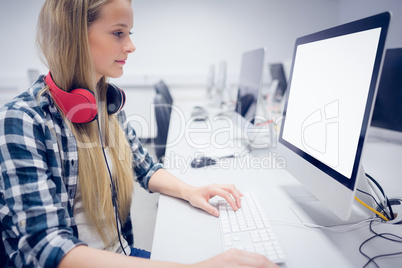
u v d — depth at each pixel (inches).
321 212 24.4
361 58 18.5
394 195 26.6
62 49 20.2
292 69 30.6
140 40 135.5
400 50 40.4
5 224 19.2
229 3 135.7
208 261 16.2
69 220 19.5
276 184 31.1
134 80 137.1
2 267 20.1
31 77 107.1
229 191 26.6
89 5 19.8
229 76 141.1
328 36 23.2
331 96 21.9
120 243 26.5
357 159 17.9
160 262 16.7
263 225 21.8
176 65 140.3
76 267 16.0
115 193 28.3
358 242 20.0
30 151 18.1
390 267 17.3
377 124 47.6
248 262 15.7
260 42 142.1
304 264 17.8
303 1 139.6
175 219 24.0
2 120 18.1
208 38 138.7
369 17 17.9
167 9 133.5
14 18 120.4
